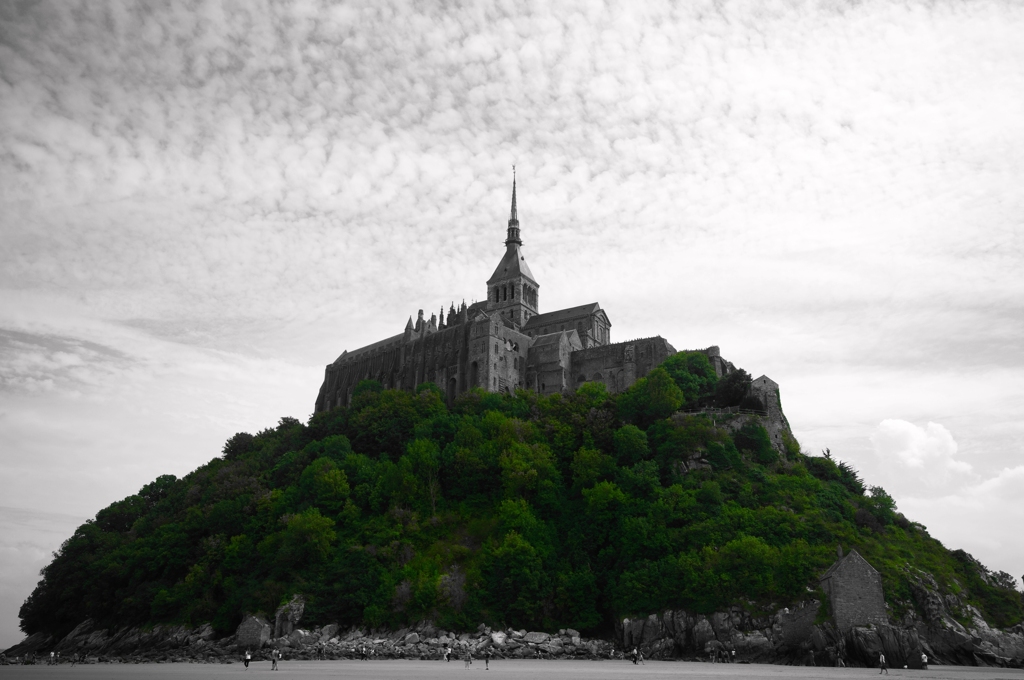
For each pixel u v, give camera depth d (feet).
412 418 625.41
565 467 555.28
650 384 599.16
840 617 391.04
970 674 346.13
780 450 577.43
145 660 459.32
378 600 462.19
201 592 515.09
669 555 451.12
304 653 431.02
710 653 408.26
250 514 560.61
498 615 453.17
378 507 532.73
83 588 583.17
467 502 538.06
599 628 457.27
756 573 422.00
